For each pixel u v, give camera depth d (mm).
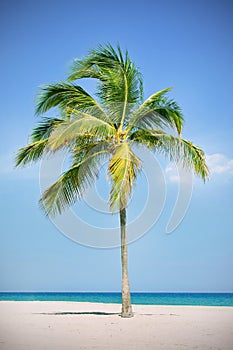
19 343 13086
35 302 31562
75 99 18453
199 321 17312
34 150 18531
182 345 12773
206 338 13812
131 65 18609
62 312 21641
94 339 13617
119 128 18438
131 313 18297
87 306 27312
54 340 13469
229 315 19609
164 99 18500
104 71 18656
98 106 18375
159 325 16172
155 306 27734
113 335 14250
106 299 70562
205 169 18469
